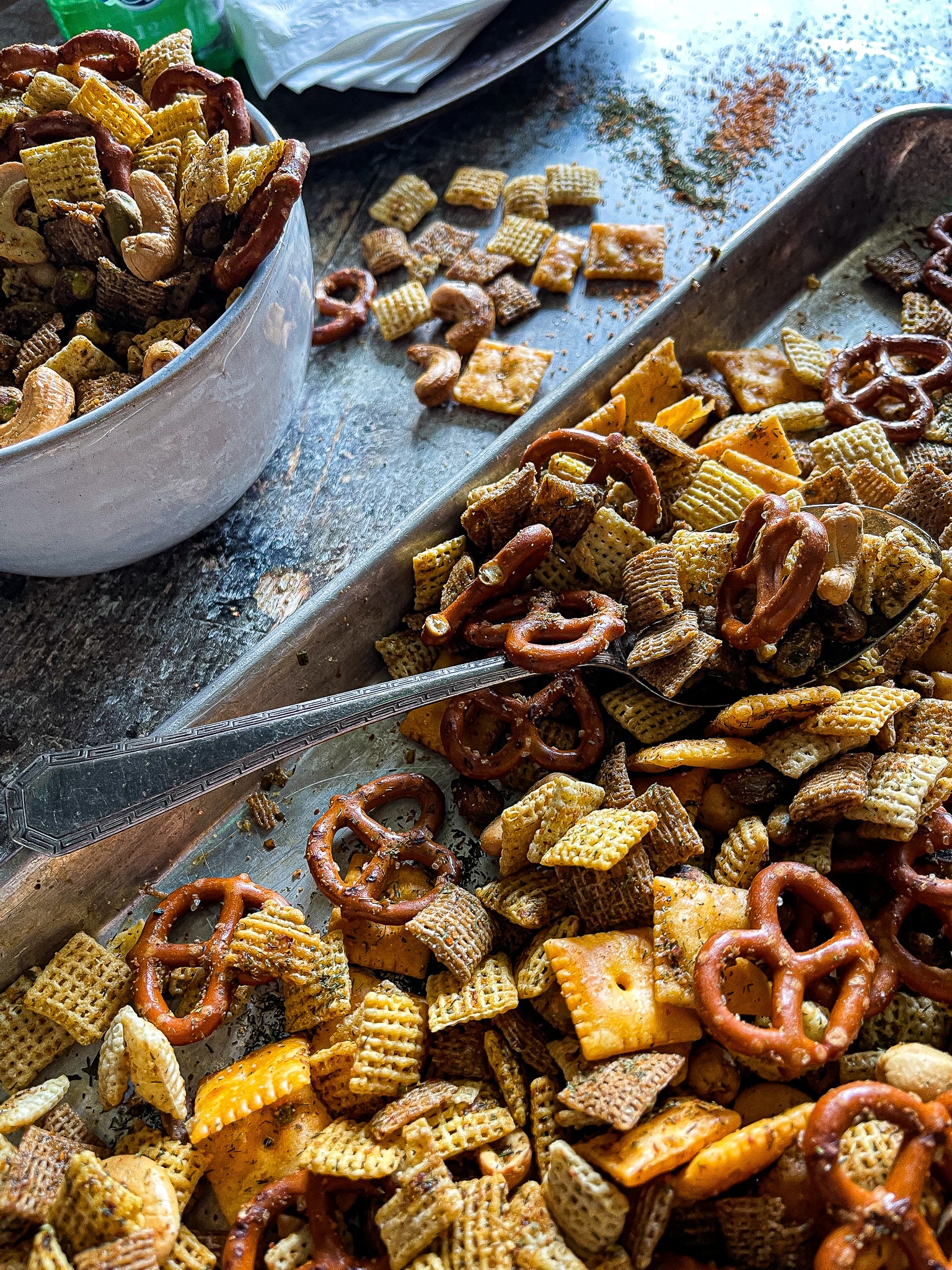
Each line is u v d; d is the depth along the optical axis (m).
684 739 0.35
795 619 0.34
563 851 0.32
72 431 0.31
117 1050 0.31
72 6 0.45
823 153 0.48
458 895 0.33
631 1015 0.30
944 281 0.44
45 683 0.37
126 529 0.35
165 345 0.34
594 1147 0.29
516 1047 0.31
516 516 0.37
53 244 0.35
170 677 0.37
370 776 0.37
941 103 0.48
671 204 0.47
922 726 0.33
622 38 0.52
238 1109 0.30
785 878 0.31
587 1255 0.28
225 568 0.39
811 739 0.33
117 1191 0.29
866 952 0.30
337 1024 0.32
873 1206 0.27
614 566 0.36
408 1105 0.30
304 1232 0.29
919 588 0.35
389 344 0.44
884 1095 0.28
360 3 0.48
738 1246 0.29
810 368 0.42
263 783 0.37
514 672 0.35
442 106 0.48
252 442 0.36
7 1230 0.29
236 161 0.34
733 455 0.39
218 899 0.34
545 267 0.45
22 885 0.33
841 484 0.37
